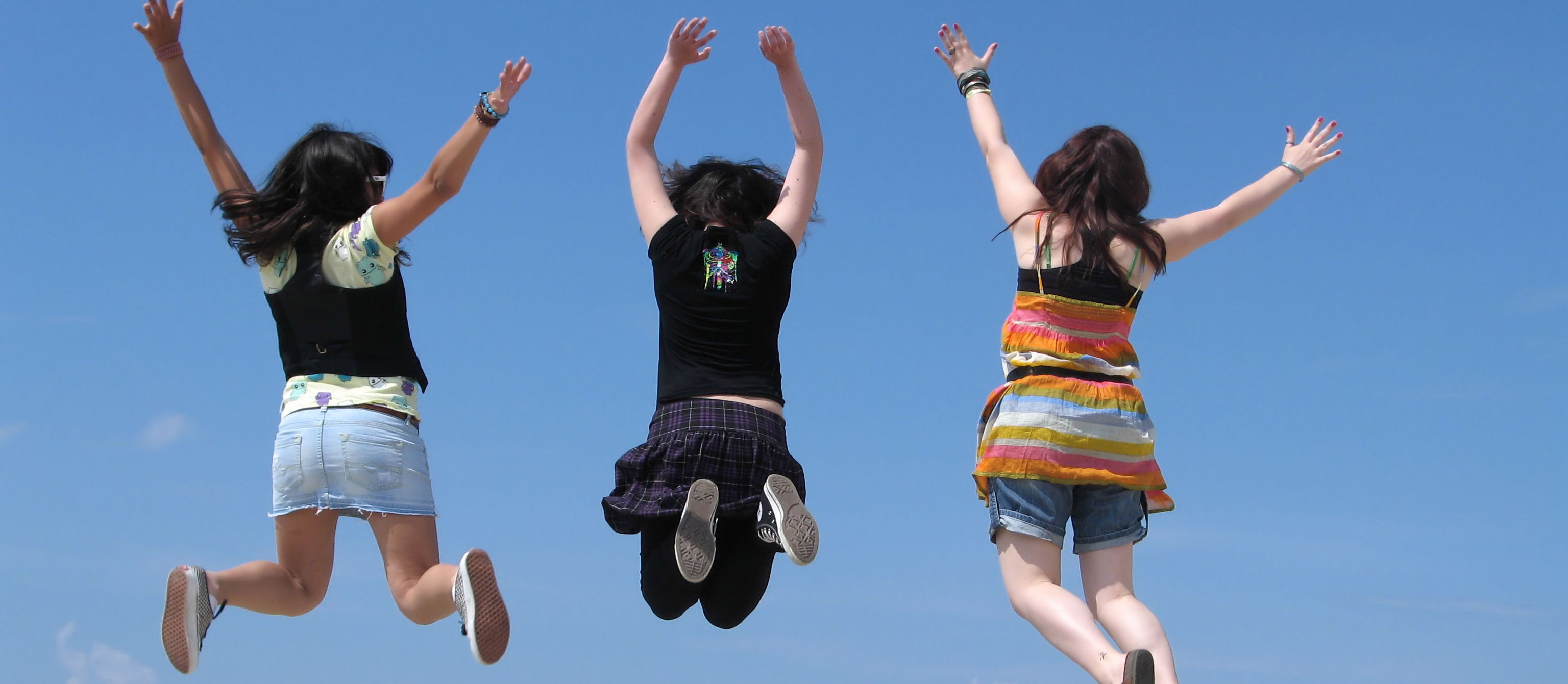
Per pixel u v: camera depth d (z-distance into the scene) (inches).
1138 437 216.8
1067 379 215.3
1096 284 217.8
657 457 218.2
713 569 232.1
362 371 214.2
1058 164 225.9
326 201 218.8
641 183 231.1
